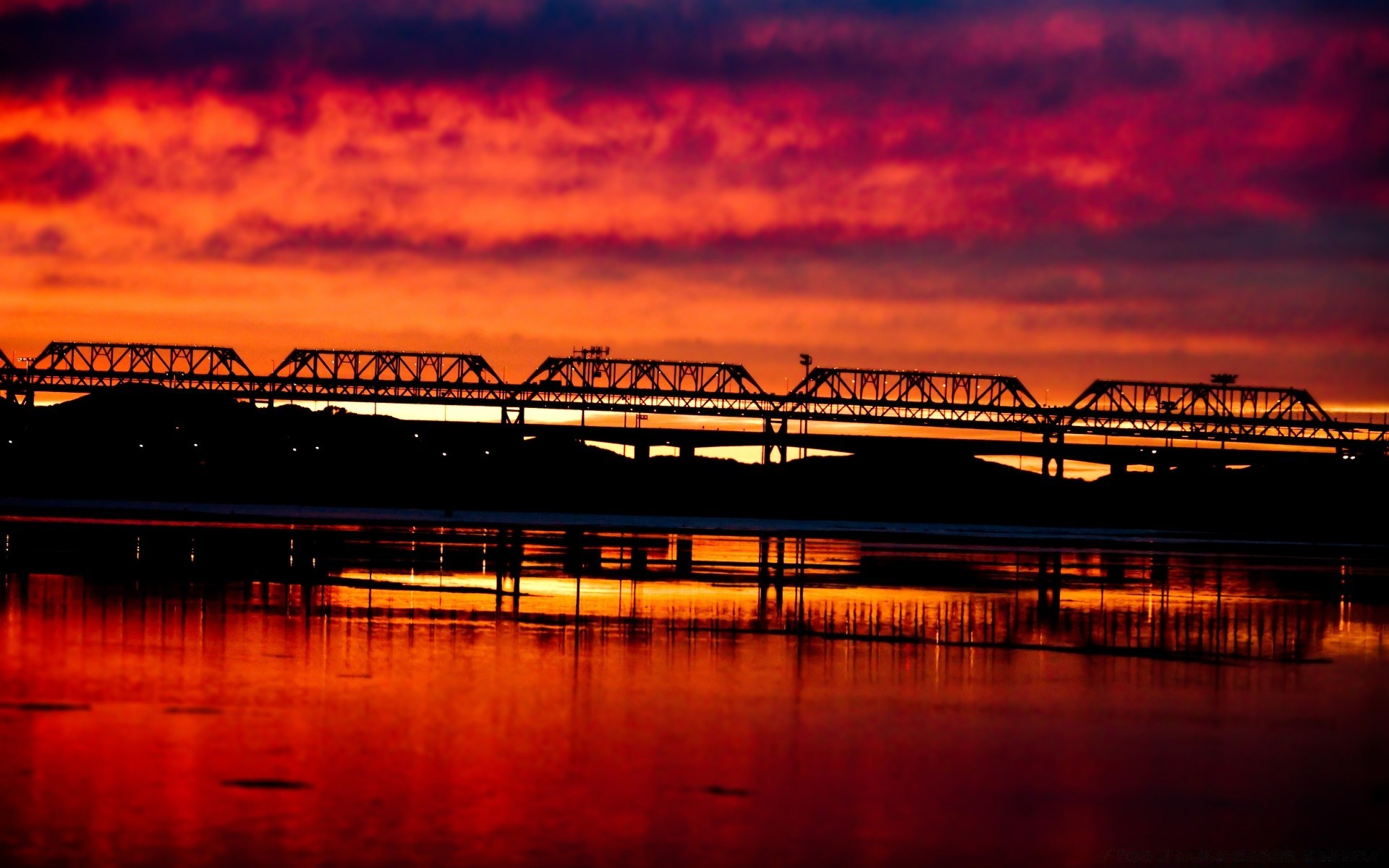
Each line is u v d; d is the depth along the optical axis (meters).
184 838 26.19
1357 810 30.98
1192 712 40.69
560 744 33.84
